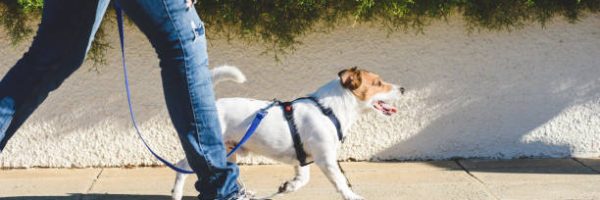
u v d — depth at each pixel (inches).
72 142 278.1
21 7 260.1
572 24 275.9
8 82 170.4
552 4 270.8
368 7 262.1
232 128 214.2
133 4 165.0
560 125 281.9
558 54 278.1
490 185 240.8
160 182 254.4
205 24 266.5
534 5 270.8
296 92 275.1
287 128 211.5
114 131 278.1
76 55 177.2
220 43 271.4
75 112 276.2
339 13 268.8
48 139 277.4
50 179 260.4
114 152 279.4
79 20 171.8
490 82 279.3
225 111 215.5
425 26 274.1
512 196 224.1
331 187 243.1
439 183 245.6
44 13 172.1
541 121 281.6
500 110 280.8
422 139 282.8
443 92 279.3
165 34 168.9
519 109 281.0
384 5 258.8
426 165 277.3
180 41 169.8
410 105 279.7
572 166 269.7
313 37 273.0
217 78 214.1
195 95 174.9
